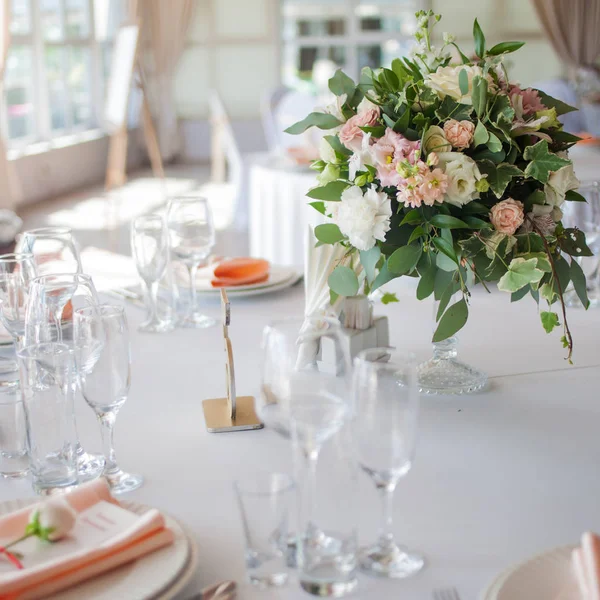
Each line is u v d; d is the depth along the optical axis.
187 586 0.86
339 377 0.85
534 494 1.05
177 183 9.45
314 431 0.82
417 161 1.21
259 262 2.03
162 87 10.54
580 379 1.43
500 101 1.25
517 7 10.35
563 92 7.59
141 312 1.89
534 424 1.25
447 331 1.29
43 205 8.02
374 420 0.82
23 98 8.07
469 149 1.26
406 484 1.07
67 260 1.66
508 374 1.46
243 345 1.65
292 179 3.90
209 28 10.53
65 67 8.87
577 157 4.18
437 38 10.44
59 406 1.06
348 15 10.44
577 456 1.15
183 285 1.99
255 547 0.84
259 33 10.51
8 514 0.91
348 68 10.56
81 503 0.92
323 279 1.47
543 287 1.30
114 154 6.80
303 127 1.37
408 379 0.81
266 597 0.83
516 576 0.81
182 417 1.30
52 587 0.79
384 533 0.89
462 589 0.84
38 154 8.18
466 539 0.94
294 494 0.86
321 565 0.83
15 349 1.44
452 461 1.14
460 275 1.23
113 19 9.88
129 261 2.52
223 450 1.18
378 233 1.25
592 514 1.00
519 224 1.24
